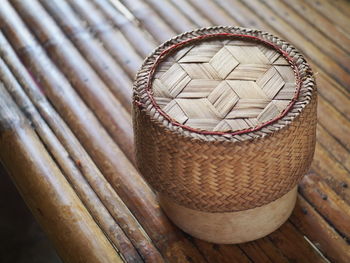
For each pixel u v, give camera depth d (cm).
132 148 51
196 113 38
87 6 64
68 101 55
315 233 44
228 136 36
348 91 54
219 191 38
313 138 40
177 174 38
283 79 39
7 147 52
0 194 75
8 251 72
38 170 50
